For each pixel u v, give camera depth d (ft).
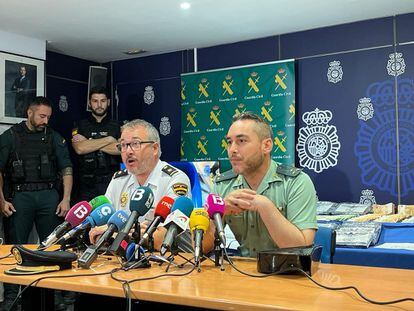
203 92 18.47
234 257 6.22
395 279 4.87
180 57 19.15
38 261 5.37
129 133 7.55
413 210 14.16
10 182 15.01
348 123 16.02
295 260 5.02
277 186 6.66
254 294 4.18
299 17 15.25
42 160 15.11
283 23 15.84
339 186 16.15
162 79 19.60
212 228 6.06
